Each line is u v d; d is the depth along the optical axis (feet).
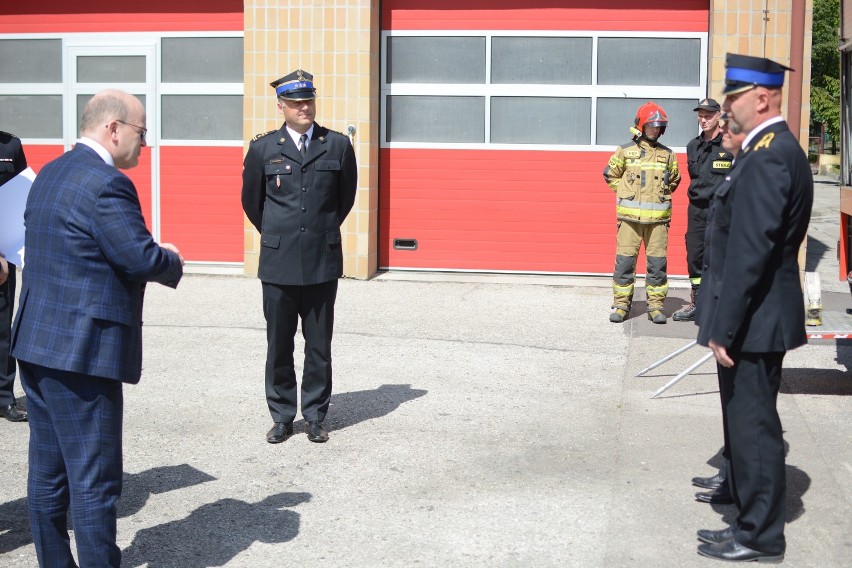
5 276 16.28
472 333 29.17
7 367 21.01
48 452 13.12
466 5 38.22
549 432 20.16
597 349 27.22
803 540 14.92
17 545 15.11
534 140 38.37
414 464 18.38
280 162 19.36
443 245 39.06
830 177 118.01
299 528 15.57
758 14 35.06
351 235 37.73
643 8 37.47
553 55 38.06
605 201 38.27
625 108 37.93
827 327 21.94
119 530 15.55
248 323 30.53
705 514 15.94
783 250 13.89
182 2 39.40
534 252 38.70
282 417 19.77
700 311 14.96
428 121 38.70
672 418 21.03
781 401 22.12
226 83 39.42
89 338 12.51
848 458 18.44
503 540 15.03
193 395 22.91
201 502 16.66
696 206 30.22
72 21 40.24
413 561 14.35
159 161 39.96
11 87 40.96
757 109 13.98
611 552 14.58
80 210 12.46
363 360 26.07
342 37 37.17
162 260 12.69
